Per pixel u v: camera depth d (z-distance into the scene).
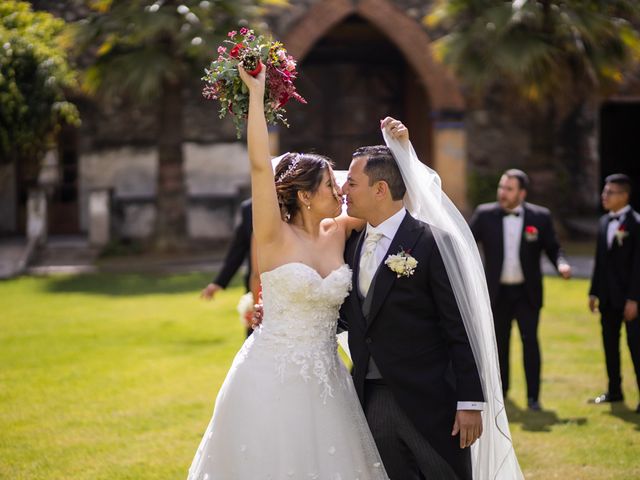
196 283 12.38
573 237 17.36
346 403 3.40
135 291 11.82
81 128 17.61
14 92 6.46
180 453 4.90
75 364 7.32
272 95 3.40
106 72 13.40
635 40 13.78
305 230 3.54
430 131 19.95
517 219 5.97
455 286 3.36
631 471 4.47
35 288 12.42
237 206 16.92
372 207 3.48
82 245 15.92
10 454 4.90
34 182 17.72
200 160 17.47
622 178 5.89
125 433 5.31
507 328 6.01
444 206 3.61
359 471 3.34
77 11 16.06
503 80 15.23
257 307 3.67
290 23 16.94
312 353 3.36
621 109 22.31
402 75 20.36
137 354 7.71
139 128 17.61
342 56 20.02
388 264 3.34
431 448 3.35
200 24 12.96
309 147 20.05
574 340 8.16
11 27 7.05
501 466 3.56
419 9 17.36
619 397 6.00
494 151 18.56
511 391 6.40
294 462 3.25
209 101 17.44
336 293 3.38
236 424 3.31
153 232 16.47
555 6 13.52
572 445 4.94
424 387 3.33
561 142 18.91
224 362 7.34
